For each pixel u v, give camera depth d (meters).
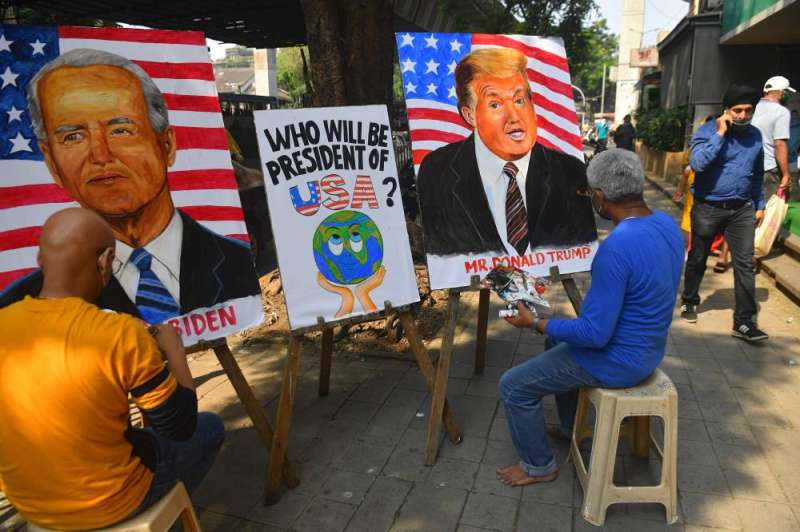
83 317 1.64
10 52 2.21
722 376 3.89
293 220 2.83
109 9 9.45
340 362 4.37
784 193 5.80
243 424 3.54
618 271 2.30
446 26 12.13
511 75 3.22
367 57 5.01
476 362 4.05
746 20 9.29
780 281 5.54
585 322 2.37
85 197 2.34
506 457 3.08
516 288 2.68
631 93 25.86
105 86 2.35
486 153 3.14
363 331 4.75
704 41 11.45
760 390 3.69
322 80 4.95
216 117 2.62
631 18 24.75
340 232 2.95
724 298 5.49
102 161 2.36
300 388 3.99
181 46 2.52
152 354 1.71
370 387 3.96
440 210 3.05
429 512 2.67
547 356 2.65
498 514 2.64
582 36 10.87
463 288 3.06
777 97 5.95
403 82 3.00
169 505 1.91
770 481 2.79
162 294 2.49
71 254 1.69
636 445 2.96
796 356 4.17
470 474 2.95
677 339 4.54
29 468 1.65
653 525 2.53
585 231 3.32
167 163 2.50
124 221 2.41
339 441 3.29
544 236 3.22
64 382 1.59
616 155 2.42
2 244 2.21
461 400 3.71
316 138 2.91
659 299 2.37
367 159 3.05
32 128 2.25
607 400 2.45
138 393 1.70
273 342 4.79
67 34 2.30
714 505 2.64
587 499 2.55
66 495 1.68
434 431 3.00
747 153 4.22
